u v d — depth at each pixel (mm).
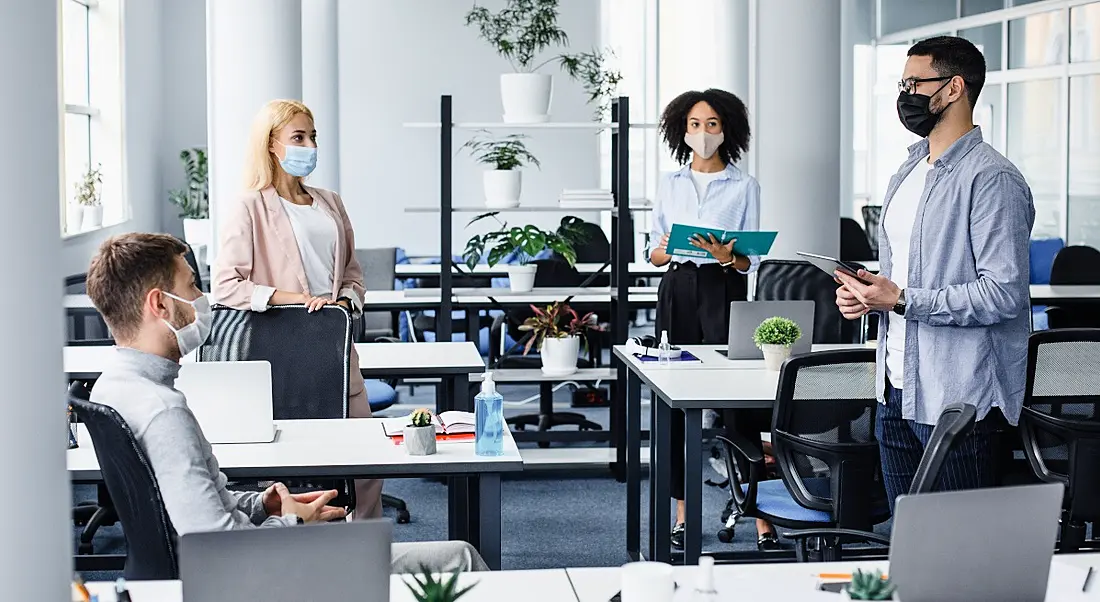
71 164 8641
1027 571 1764
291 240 3928
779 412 3418
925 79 2930
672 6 11633
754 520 5121
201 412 3094
